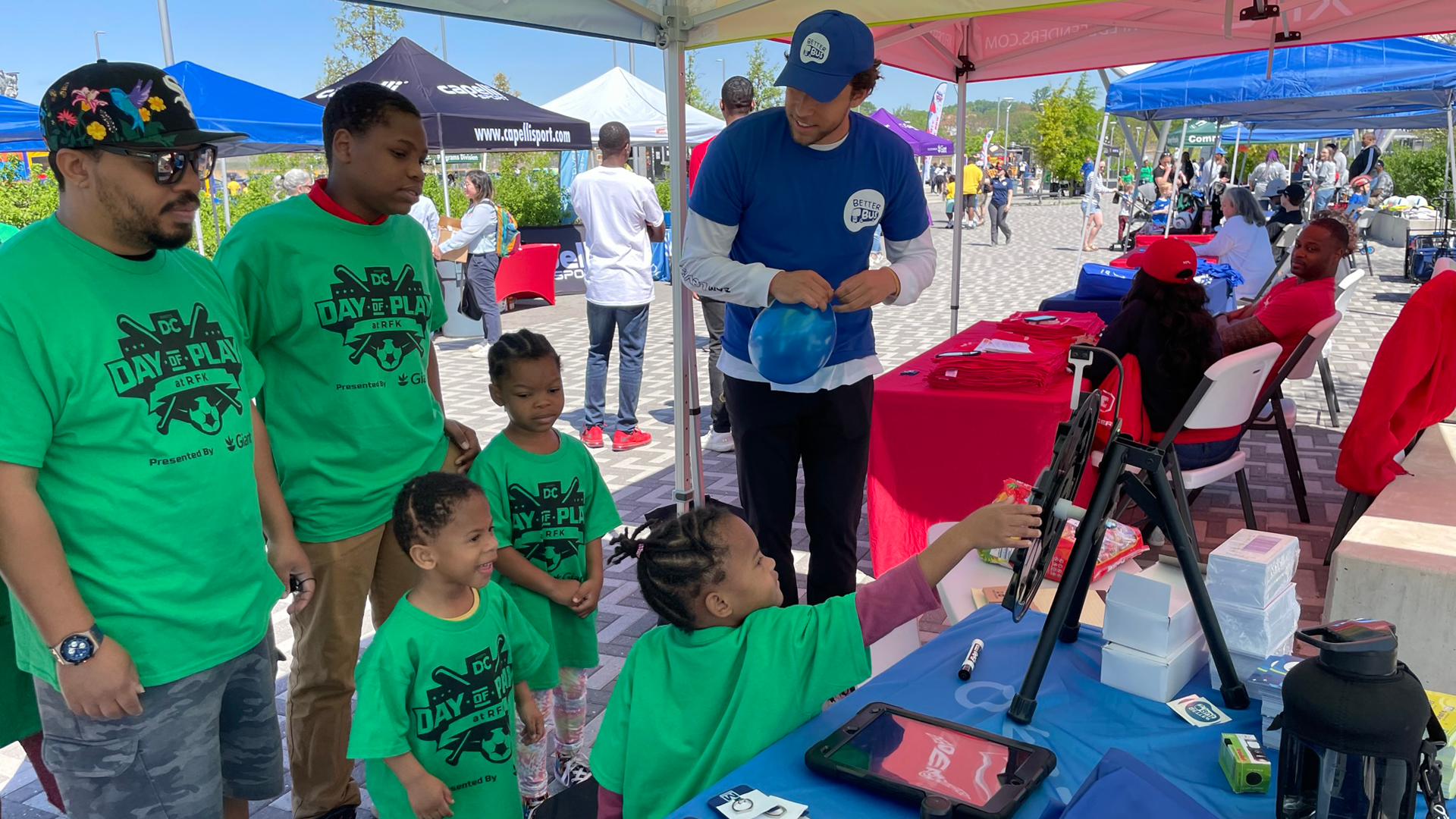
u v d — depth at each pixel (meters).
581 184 6.06
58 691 1.81
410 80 9.83
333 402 2.38
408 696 2.10
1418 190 20.91
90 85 1.64
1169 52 5.47
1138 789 1.26
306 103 8.18
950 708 1.68
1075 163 44.78
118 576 1.79
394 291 2.45
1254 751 1.44
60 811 2.76
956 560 1.54
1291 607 1.77
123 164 1.66
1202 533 4.59
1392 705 1.12
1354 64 7.38
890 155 2.77
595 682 3.41
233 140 1.77
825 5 3.45
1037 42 5.67
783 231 2.76
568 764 2.81
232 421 1.95
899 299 2.71
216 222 12.47
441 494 2.04
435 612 2.12
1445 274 3.65
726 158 2.71
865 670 1.58
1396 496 3.51
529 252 12.45
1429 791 1.26
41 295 1.66
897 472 3.92
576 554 2.74
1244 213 8.52
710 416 7.25
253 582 2.03
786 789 1.42
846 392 2.93
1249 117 11.45
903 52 5.44
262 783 2.22
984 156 30.08
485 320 9.78
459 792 2.21
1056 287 14.12
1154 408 3.92
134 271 1.78
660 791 1.61
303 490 2.40
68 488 1.74
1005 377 3.78
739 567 1.58
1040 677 1.63
